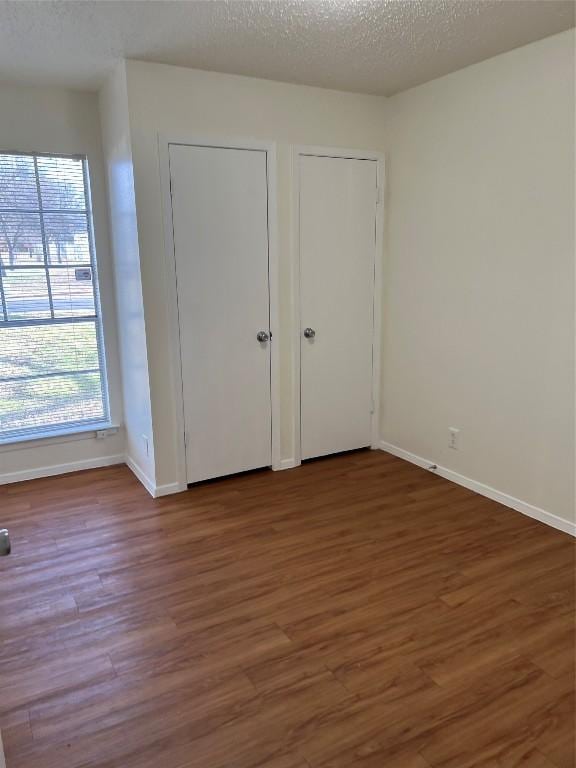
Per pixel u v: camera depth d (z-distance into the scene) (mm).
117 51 2664
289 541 2768
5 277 3318
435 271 3389
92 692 1806
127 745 1608
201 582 2424
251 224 3271
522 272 2838
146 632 2102
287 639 2053
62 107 3283
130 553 2670
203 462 3424
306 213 3434
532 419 2898
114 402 3771
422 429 3674
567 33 2469
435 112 3215
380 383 3979
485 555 2605
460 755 1562
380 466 3752
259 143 3193
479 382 3186
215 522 2975
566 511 2793
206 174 3078
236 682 1844
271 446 3650
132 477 3607
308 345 3631
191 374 3268
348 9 2221
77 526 2941
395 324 3795
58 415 3635
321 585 2391
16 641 2055
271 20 2320
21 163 3250
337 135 3434
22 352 3447
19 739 1630
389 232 3727
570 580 2395
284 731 1649
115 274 3537
